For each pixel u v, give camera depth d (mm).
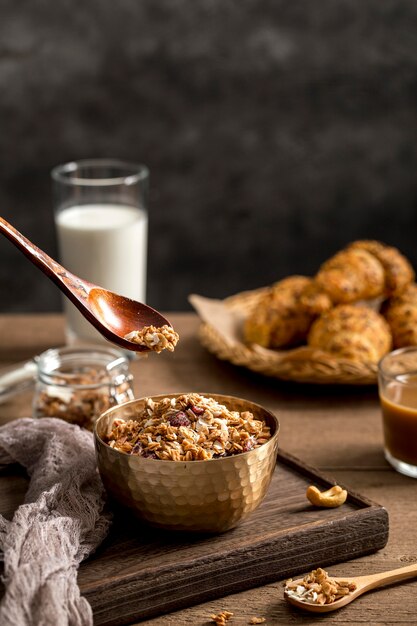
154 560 1068
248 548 1077
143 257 1591
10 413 1359
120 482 1085
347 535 1109
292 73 2232
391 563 1111
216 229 2352
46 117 2244
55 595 996
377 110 2262
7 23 2176
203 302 1566
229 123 2266
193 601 1065
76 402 1271
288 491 1161
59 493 1113
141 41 2201
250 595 1078
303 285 1534
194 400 1125
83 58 2207
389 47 2219
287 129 2271
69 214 1558
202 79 2230
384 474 1245
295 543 1093
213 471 1066
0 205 2303
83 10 2176
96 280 1558
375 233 2352
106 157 2277
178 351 1531
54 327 1617
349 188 2320
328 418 1359
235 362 1435
